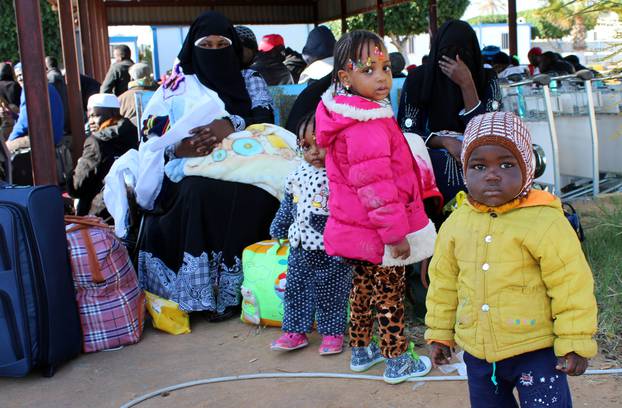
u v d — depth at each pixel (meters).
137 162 4.81
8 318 3.71
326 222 3.68
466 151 2.33
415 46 29.55
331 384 3.55
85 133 8.10
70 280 3.97
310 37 7.14
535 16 5.41
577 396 3.21
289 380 3.62
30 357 3.74
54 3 13.66
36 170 4.54
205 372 3.78
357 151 3.05
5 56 20.94
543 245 2.26
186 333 4.42
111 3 17.09
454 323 2.56
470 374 2.50
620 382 3.32
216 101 4.54
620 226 4.87
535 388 2.35
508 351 2.35
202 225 4.48
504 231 2.32
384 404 3.29
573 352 2.23
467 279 2.41
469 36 4.34
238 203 4.53
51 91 7.15
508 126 2.26
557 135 6.54
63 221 3.92
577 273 2.24
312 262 3.79
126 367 3.92
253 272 4.35
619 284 4.22
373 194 3.05
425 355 3.79
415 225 3.27
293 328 3.92
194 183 4.48
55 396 3.60
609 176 7.05
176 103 4.75
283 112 5.57
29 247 3.69
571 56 12.23
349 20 23.23
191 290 4.41
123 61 11.38
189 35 4.82
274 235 4.03
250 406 3.35
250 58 5.52
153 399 3.49
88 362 4.02
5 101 8.95
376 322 4.18
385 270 3.45
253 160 4.55
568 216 4.04
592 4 5.00
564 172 6.58
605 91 6.79
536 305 2.32
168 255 4.58
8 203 3.68
